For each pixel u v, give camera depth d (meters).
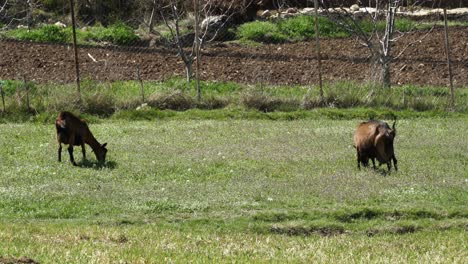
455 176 54.62
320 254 36.69
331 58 102.19
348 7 131.75
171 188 50.94
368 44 84.44
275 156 60.16
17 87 75.19
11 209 46.31
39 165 56.44
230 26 118.94
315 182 52.44
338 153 61.28
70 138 56.12
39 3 125.38
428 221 45.53
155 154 60.53
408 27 117.31
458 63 101.38
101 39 109.88
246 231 43.47
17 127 69.56
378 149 54.00
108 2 124.81
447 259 36.41
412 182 52.50
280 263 34.62
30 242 37.53
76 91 75.88
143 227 43.06
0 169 55.19
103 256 34.31
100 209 46.44
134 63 96.44
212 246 38.34
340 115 76.81
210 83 85.38
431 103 79.75
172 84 84.69
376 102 79.62
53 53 99.81
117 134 67.81
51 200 48.03
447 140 66.81
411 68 98.88
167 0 117.69
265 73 91.75
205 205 47.22
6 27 108.00
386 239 41.56
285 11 129.12
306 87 84.25
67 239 38.62
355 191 50.25
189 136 67.38
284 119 75.69
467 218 46.31
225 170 55.97
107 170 55.25
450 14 129.12
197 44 78.62
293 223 44.47
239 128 70.75
